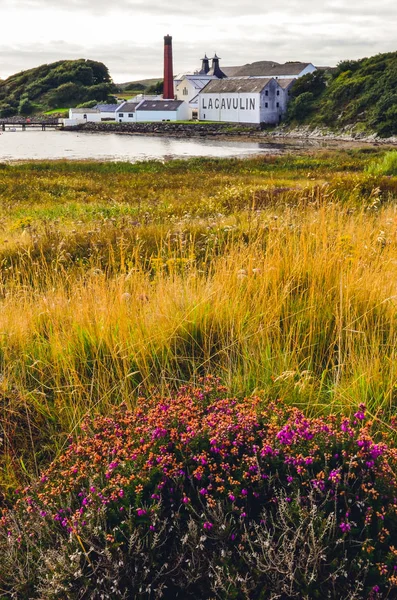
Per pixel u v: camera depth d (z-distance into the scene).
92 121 151.38
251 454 2.69
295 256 5.65
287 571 2.19
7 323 4.98
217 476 2.50
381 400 3.54
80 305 5.04
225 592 2.25
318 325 4.50
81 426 3.39
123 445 2.93
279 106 119.00
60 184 26.05
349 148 70.62
